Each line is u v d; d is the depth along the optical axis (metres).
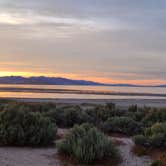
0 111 7.85
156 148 6.76
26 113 7.22
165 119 10.45
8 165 5.09
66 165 5.18
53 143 7.01
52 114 10.26
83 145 5.66
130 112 11.74
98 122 10.38
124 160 5.85
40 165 5.28
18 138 6.52
